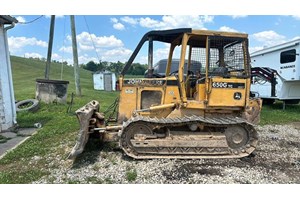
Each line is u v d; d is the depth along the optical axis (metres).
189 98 5.14
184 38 4.66
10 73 7.49
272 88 11.76
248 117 4.88
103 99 14.21
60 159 4.65
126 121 4.68
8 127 7.16
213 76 4.69
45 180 3.82
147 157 4.56
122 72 4.98
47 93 11.41
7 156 4.78
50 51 13.69
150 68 5.05
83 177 3.93
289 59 11.51
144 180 3.84
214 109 4.88
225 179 3.88
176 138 4.62
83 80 36.94
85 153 4.92
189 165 4.37
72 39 14.51
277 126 8.00
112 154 4.86
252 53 14.27
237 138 4.79
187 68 5.38
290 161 4.71
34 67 48.34
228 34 4.69
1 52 7.05
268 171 4.22
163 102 4.87
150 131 4.63
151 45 4.96
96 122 5.00
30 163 4.51
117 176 3.96
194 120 4.51
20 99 12.35
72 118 8.33
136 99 4.95
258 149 5.41
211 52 4.78
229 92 4.70
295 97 11.56
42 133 6.39
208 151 4.69
